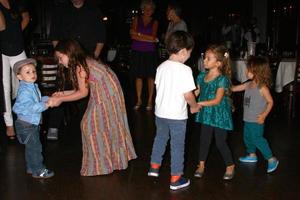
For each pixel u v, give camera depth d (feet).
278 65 19.08
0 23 13.35
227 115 10.67
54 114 14.92
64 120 17.67
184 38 9.97
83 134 11.16
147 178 11.18
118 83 11.27
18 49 14.05
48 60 16.71
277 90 19.39
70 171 11.76
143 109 21.22
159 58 28.17
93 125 10.94
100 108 10.89
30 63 10.71
